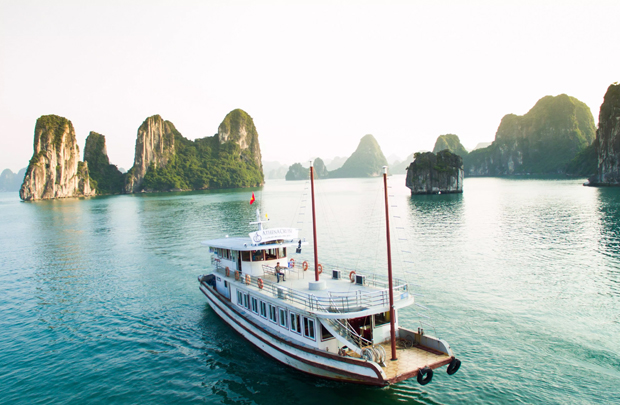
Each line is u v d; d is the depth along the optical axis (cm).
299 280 2866
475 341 2658
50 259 6131
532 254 5050
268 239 3012
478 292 3638
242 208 13412
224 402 2114
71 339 3016
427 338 2228
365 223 8581
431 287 3825
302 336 2336
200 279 3834
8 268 5606
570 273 4131
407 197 16062
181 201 18788
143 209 14875
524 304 3294
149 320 3359
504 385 2150
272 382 2298
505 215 8906
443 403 2019
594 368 2277
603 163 17125
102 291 4256
